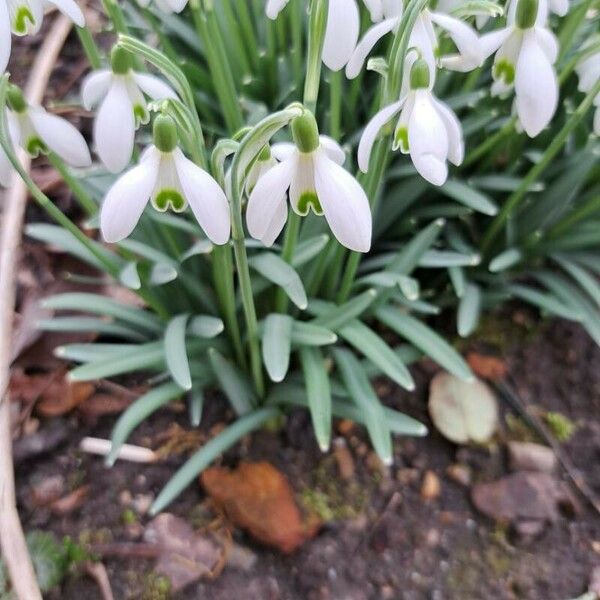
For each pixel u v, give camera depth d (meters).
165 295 0.28
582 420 0.29
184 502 0.27
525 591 0.25
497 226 0.29
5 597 0.24
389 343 0.30
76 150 0.21
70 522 0.26
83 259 0.29
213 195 0.18
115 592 0.25
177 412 0.29
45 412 0.28
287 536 0.25
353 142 0.30
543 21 0.21
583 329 0.32
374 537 0.26
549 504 0.27
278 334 0.25
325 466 0.28
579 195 0.32
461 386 0.29
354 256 0.26
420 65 0.18
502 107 0.31
